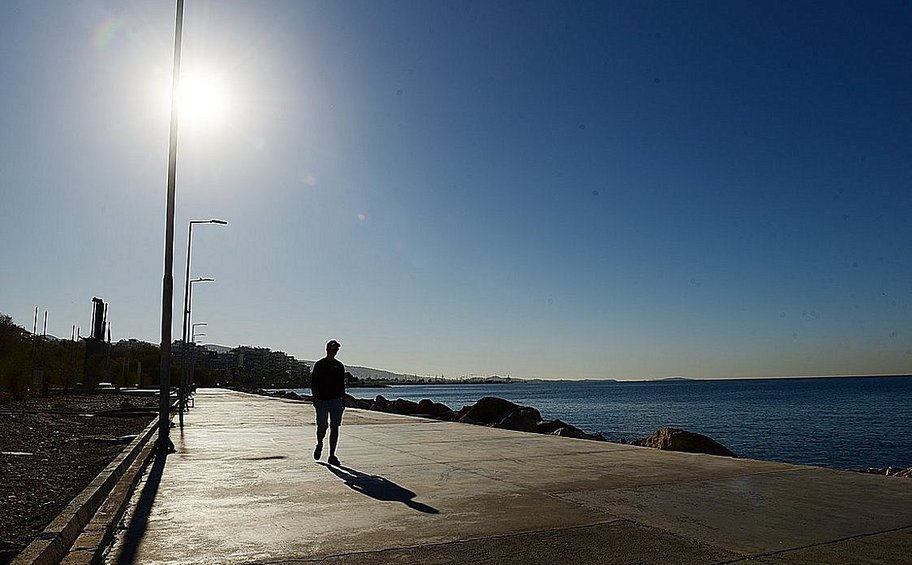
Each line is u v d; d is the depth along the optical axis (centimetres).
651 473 1109
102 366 5650
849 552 639
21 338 4591
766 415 6862
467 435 1811
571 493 933
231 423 2302
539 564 604
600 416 7131
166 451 1410
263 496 922
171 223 1539
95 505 838
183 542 682
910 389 16662
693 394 15888
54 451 1462
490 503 866
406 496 916
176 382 8712
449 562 611
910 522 758
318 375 1284
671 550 646
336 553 639
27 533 732
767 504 855
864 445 3916
